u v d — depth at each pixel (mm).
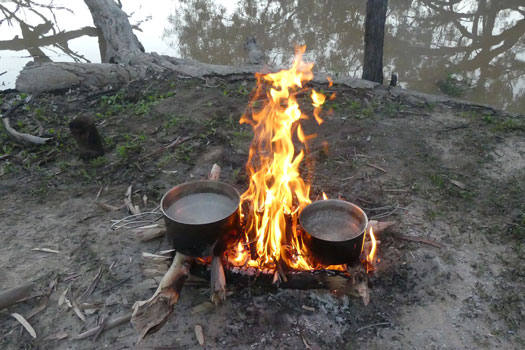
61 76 3023
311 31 5586
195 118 2570
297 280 1246
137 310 1147
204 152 2219
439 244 1551
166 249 1562
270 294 1340
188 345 1202
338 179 1969
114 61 3998
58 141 2346
